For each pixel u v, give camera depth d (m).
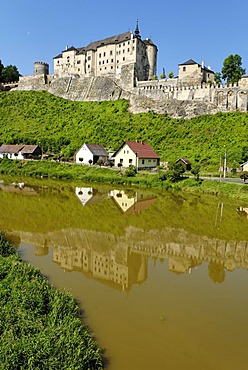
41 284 15.55
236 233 30.41
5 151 94.75
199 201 46.62
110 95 128.50
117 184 64.19
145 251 24.62
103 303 15.84
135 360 11.64
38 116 123.19
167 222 34.16
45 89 144.88
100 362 11.24
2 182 62.06
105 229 30.70
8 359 10.20
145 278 19.33
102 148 88.00
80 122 113.19
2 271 16.78
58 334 11.70
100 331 13.38
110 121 109.69
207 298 16.86
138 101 117.94
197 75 113.75
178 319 14.57
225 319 14.73
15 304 13.43
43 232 28.94
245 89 101.62
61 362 10.44
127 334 13.24
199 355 12.08
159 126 102.12
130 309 15.34
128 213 38.09
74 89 138.25
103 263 21.70
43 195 48.56
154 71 136.75
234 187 52.34
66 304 14.23
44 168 80.62
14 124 119.44
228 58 117.44
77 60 142.25
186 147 86.81
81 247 25.08
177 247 25.89
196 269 21.23
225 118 97.06
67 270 20.12
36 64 150.25
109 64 134.62
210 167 71.75
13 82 157.88
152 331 13.52
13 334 11.60
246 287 18.47
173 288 17.98
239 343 12.91
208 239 28.34
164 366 11.39
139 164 74.75
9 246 22.47
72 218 34.66
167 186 58.31
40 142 99.44
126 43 129.12
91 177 69.12
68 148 94.06
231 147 80.31
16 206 39.69
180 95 111.75
